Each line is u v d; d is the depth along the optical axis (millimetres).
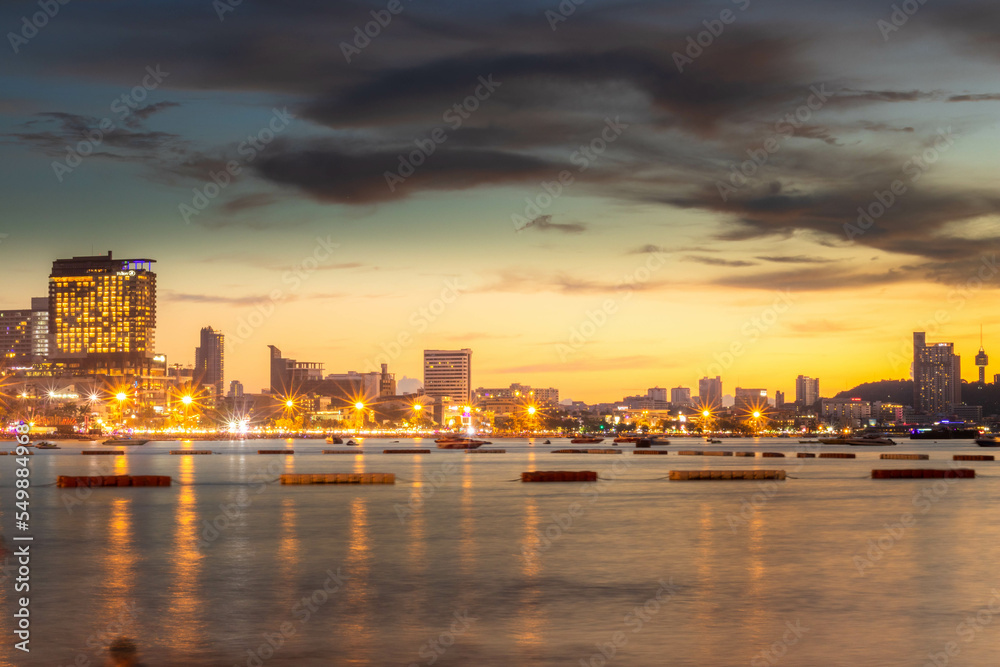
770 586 41875
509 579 43875
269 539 58250
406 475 133250
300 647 31781
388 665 29656
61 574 45656
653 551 52469
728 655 30547
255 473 142125
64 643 32406
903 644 31750
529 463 182000
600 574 45125
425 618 35906
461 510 76312
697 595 39875
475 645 31938
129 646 32031
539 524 66000
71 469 158625
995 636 32781
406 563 48719
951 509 76375
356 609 37531
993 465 167000
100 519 70312
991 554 51062
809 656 30359
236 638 33031
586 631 33781
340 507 79500
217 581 43688
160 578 44562
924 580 43188
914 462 180500
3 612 37125
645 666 29406
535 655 30703
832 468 153375
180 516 72438
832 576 44281
